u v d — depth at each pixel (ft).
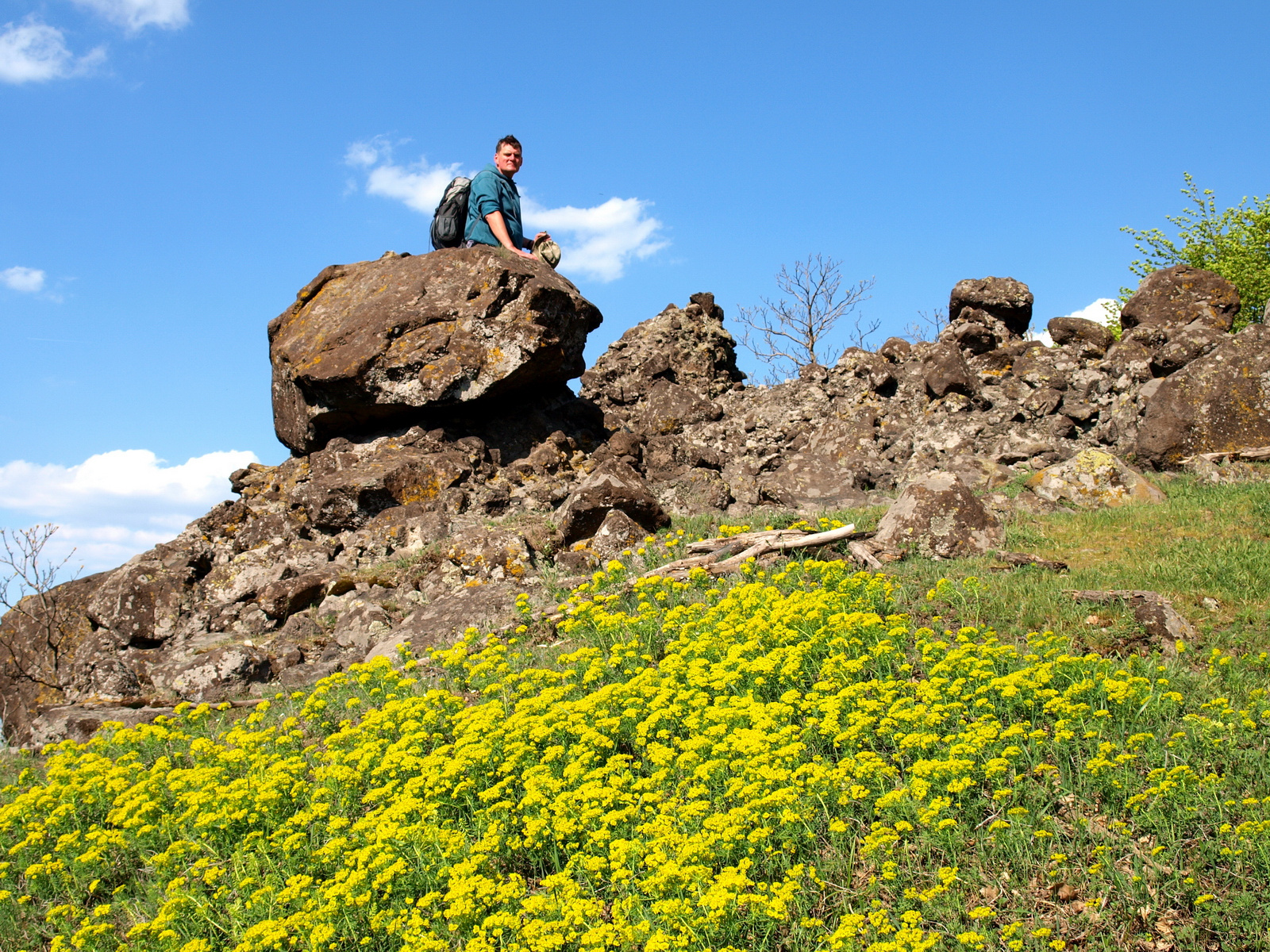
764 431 48.47
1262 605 23.44
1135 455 39.06
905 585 27.45
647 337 54.44
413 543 36.96
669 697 20.53
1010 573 27.71
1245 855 14.30
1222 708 17.72
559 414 46.19
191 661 31.24
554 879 15.38
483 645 28.50
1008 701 18.88
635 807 16.94
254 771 22.08
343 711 26.37
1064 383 45.57
